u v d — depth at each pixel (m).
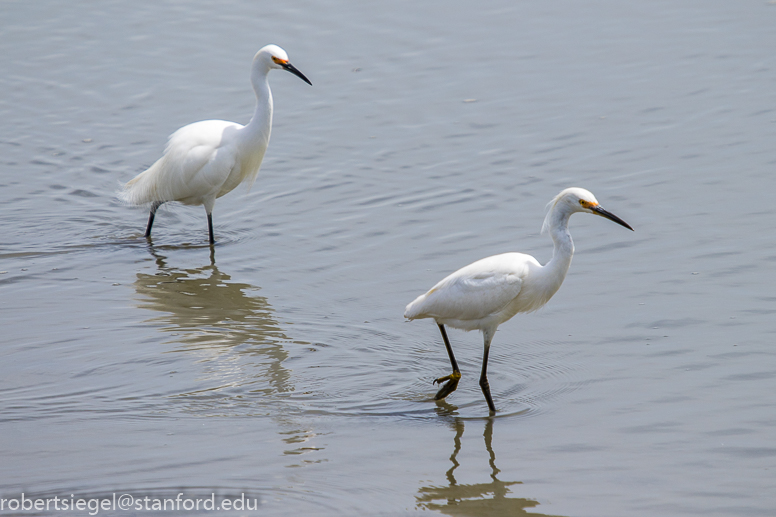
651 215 14.99
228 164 15.08
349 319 12.20
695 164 16.80
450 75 22.03
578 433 9.23
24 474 8.45
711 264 13.19
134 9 27.67
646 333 11.39
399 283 13.22
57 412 9.74
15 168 18.42
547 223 10.19
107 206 16.88
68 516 7.75
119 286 13.43
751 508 7.79
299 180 17.47
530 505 7.96
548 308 12.29
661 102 19.78
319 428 9.46
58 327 11.99
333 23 25.58
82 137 19.92
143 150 19.23
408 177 17.23
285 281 13.55
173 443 9.09
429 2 26.81
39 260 14.40
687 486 8.17
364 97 21.14
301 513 7.84
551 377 10.53
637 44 23.17
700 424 9.24
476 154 17.98
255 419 9.63
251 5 27.36
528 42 23.72
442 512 7.86
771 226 14.23
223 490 8.20
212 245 15.10
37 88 22.66
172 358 11.10
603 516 7.76
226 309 12.59
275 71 22.77
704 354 10.75
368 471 8.57
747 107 19.14
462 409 9.91
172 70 23.31
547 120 19.34
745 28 23.67
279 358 11.14
